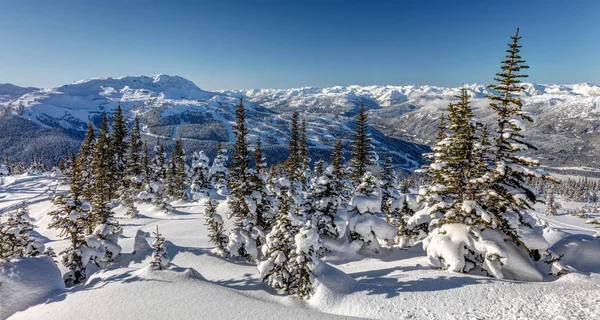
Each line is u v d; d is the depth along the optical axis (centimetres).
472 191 1828
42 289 1866
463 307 1324
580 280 1441
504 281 1525
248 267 2288
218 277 2058
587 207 14662
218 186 6347
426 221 2314
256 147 2867
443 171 1956
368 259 2359
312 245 1661
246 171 2662
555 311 1217
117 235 2747
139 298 1555
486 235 1752
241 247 2497
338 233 2384
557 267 1636
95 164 4559
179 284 1675
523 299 1331
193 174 6669
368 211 2503
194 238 3284
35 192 7438
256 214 2630
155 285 1672
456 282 1547
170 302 1503
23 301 1769
